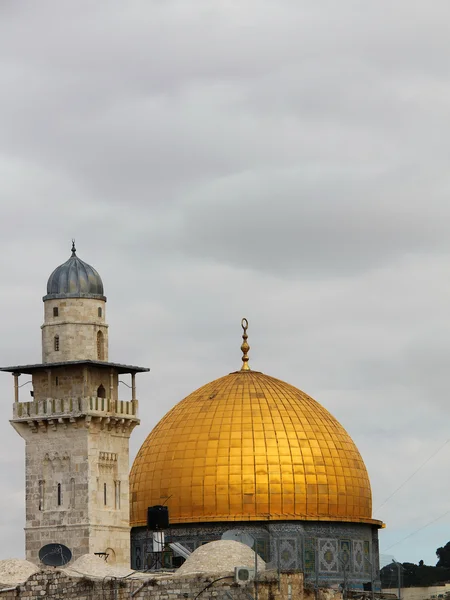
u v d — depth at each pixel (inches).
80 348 7106.3
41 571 6225.4
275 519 7411.4
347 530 7578.7
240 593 5905.5
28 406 7096.5
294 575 5999.0
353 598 6417.3
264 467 7455.7
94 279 7199.8
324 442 7578.7
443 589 6766.7
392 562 6505.9
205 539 7460.6
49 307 7160.4
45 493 7057.1
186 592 5949.8
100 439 7057.1
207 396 7721.5
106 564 6491.1
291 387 7834.6
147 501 7559.1
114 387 7160.4
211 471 7465.6
